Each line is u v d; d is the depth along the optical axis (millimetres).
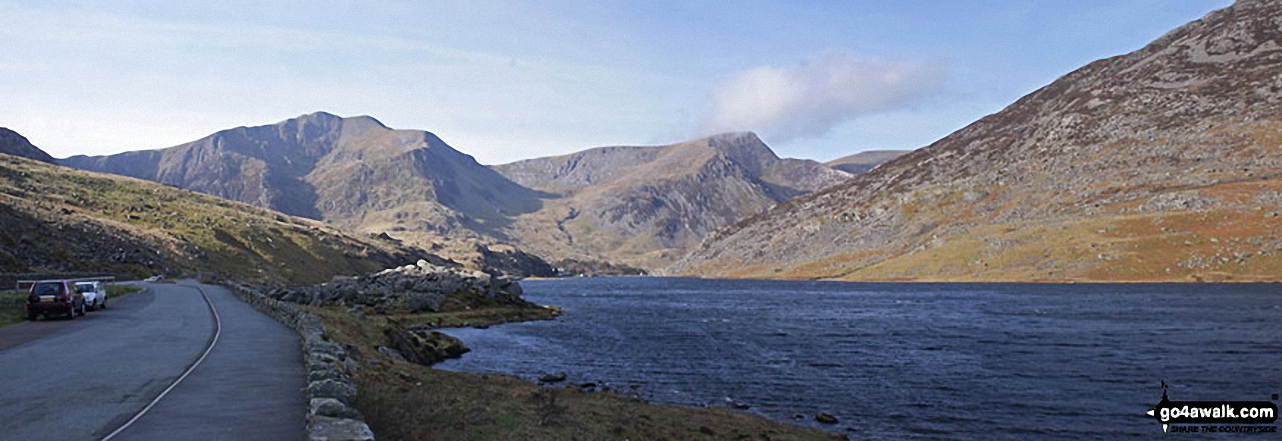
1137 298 115188
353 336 36719
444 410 17531
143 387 16438
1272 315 78062
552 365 45656
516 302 95438
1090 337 60125
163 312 42625
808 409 32094
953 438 26781
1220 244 182750
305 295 69812
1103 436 26906
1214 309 88312
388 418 15281
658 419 24828
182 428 12227
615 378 40656
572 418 20344
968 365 45312
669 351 53375
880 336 64062
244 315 40281
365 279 93312
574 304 127188
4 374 18312
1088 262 193500
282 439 11523
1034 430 27953
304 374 18594
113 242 121375
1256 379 38781
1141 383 38000
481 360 47625
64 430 11992
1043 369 43156
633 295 171250
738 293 176125
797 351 53312
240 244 167375
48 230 110312
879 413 31172
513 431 16312
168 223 169625
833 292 171375
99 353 22859
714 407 31359
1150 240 196750
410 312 75688
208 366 19969
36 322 35312
